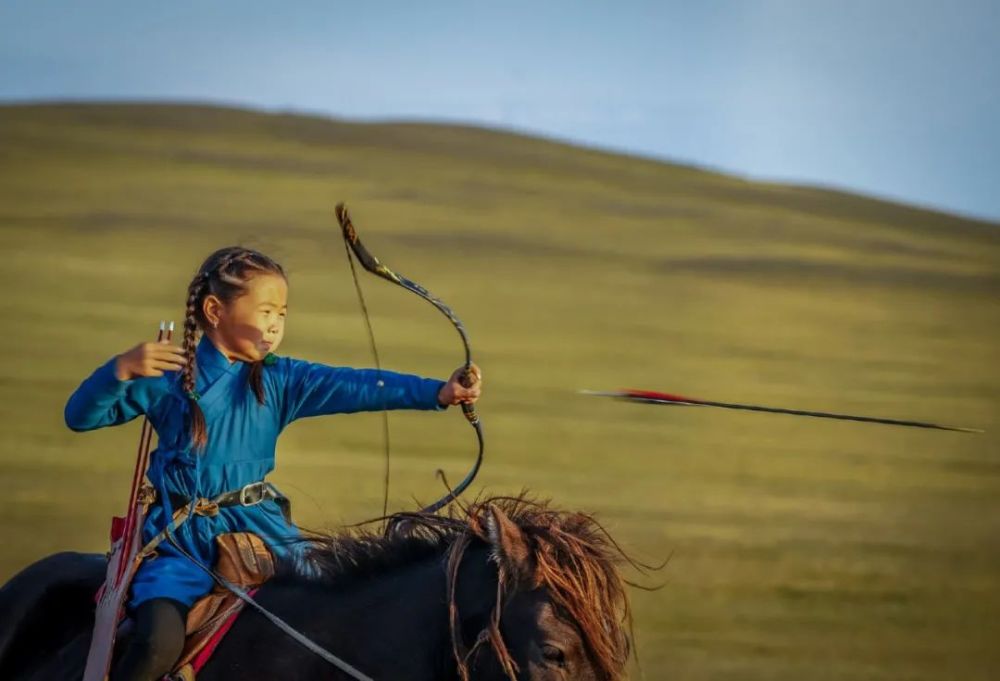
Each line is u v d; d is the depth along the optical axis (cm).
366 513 1955
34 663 695
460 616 588
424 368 3694
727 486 2534
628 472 2602
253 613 630
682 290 6062
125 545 643
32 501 2000
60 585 704
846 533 2180
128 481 2203
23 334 3828
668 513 2244
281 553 652
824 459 2934
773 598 1709
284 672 611
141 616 615
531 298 5475
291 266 5559
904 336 5350
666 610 1612
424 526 637
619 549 602
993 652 1538
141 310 4419
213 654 624
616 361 4225
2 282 4781
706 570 1830
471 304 5178
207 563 643
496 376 3747
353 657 608
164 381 643
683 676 1372
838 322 5584
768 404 3703
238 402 651
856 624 1616
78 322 4106
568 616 561
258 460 657
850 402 3853
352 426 2864
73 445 2473
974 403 3991
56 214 6531
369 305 4862
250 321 649
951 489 2697
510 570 568
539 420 3139
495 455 2673
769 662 1428
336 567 633
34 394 2984
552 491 2344
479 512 601
